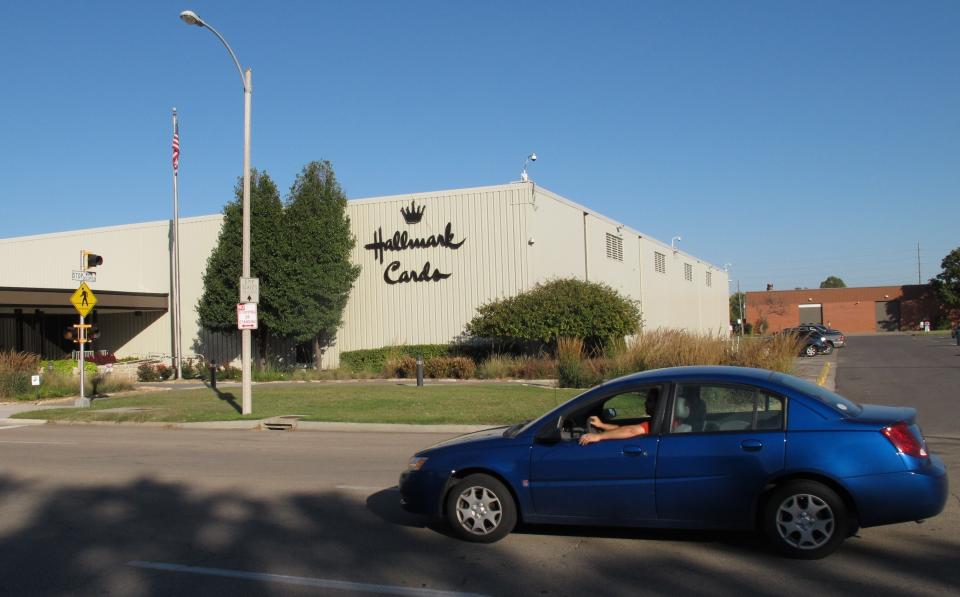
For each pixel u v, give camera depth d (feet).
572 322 96.94
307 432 55.21
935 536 23.67
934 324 279.28
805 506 21.25
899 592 18.86
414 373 105.70
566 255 117.80
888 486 20.62
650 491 22.27
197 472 38.42
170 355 133.18
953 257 270.05
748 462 21.49
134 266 137.08
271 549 24.14
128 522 28.09
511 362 100.89
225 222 116.16
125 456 44.50
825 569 20.70
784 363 73.87
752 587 19.48
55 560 23.32
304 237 111.24
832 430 21.27
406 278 113.70
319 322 112.37
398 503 30.27
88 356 126.82
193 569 22.20
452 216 111.34
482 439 25.02
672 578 20.38
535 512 23.53
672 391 23.04
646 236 158.20
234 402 73.10
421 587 20.20
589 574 20.92
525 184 107.45
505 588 19.97
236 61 62.95
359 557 23.08
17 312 130.93
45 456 45.06
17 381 84.99
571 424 24.21
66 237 145.28
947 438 43.91
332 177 115.34
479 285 109.50
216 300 115.44
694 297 202.08
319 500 31.14
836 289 295.28
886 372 94.17
